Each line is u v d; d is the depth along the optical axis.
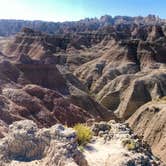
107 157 16.14
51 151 13.47
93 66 125.19
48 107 51.75
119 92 94.62
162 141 52.59
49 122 46.47
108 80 113.62
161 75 98.38
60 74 73.56
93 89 109.56
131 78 99.75
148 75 98.62
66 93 68.69
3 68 63.62
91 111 65.56
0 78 58.44
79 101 67.00
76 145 13.92
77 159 13.38
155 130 56.81
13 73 64.94
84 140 18.14
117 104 91.88
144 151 18.59
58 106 52.31
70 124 49.91
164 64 130.12
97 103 70.31
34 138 14.18
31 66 69.75
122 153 15.49
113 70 120.62
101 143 18.80
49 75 71.19
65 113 51.56
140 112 65.62
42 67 71.12
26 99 48.59
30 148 14.00
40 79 69.69
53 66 73.06
